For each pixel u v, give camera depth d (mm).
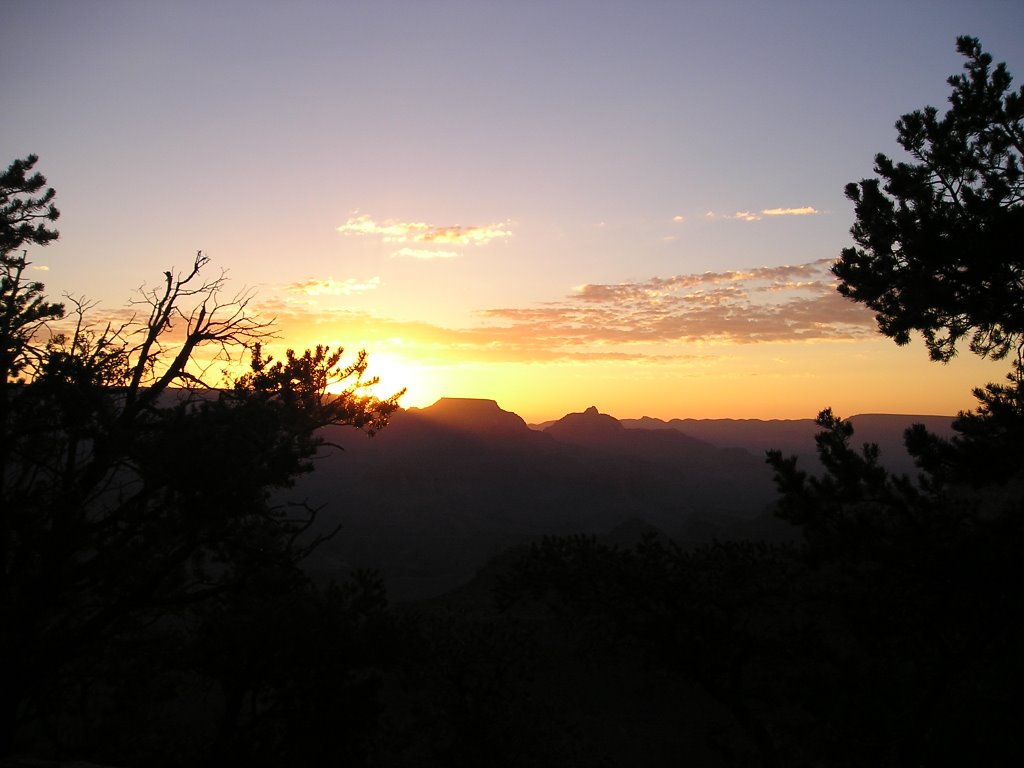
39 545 8789
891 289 10484
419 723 16812
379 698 20906
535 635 17203
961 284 9797
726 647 12648
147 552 9781
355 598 15781
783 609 12828
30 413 8781
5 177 14977
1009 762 7422
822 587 11484
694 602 12906
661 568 13086
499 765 15344
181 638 15203
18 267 11477
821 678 9852
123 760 13773
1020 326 9320
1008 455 8844
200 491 9539
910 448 9773
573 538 13867
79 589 9617
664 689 25953
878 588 10164
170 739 15859
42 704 11617
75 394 8734
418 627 15562
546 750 16734
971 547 9047
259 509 10086
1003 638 8898
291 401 11000
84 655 11414
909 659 9648
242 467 9617
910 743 8305
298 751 13805
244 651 13695
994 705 8219
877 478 10039
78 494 8750
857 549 9961
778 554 13023
